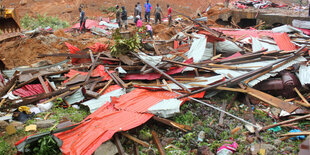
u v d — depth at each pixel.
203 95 8.74
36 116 7.52
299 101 8.70
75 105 8.38
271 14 18.89
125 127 6.61
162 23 21.72
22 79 9.19
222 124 7.59
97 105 8.00
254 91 8.65
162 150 6.43
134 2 29.16
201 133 7.09
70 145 5.93
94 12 25.56
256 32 15.37
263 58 9.98
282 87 8.98
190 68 9.63
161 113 7.28
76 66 10.80
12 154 5.93
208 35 11.36
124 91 8.83
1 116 7.27
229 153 6.35
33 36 14.05
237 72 9.36
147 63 9.61
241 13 20.97
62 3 25.64
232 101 8.80
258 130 7.31
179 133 7.16
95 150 6.02
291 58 9.83
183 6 30.67
